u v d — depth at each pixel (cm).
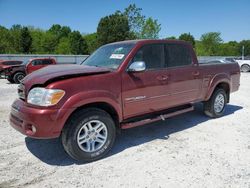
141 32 3881
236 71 691
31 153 435
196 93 569
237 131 546
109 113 438
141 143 479
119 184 340
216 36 6725
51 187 333
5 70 1617
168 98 505
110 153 435
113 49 489
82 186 336
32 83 380
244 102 862
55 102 361
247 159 410
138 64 425
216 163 396
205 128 566
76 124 381
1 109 753
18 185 337
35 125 360
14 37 5941
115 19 4050
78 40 6481
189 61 549
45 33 7294
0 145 467
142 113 469
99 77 400
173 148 454
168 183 341
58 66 460
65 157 420
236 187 331
